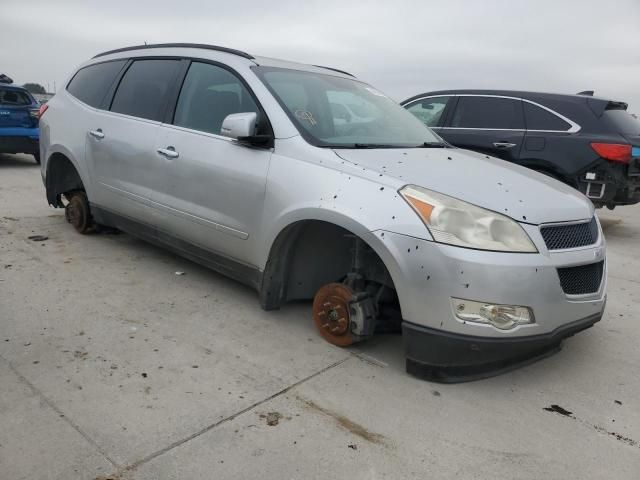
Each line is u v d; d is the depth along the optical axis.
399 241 2.81
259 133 3.59
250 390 2.85
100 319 3.60
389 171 3.09
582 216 3.14
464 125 7.68
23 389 2.73
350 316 3.27
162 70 4.49
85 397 2.70
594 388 3.08
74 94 5.44
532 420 2.73
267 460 2.32
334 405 2.76
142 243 5.38
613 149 6.48
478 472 2.32
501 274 2.67
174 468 2.24
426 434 2.56
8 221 5.97
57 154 5.45
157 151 4.19
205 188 3.81
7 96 10.34
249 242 3.58
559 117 6.99
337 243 3.66
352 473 2.28
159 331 3.48
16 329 3.38
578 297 2.95
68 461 2.24
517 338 2.75
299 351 3.32
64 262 4.68
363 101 4.26
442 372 2.94
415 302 2.82
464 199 2.86
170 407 2.65
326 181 3.14
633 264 5.85
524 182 3.29
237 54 4.07
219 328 3.58
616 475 2.35
